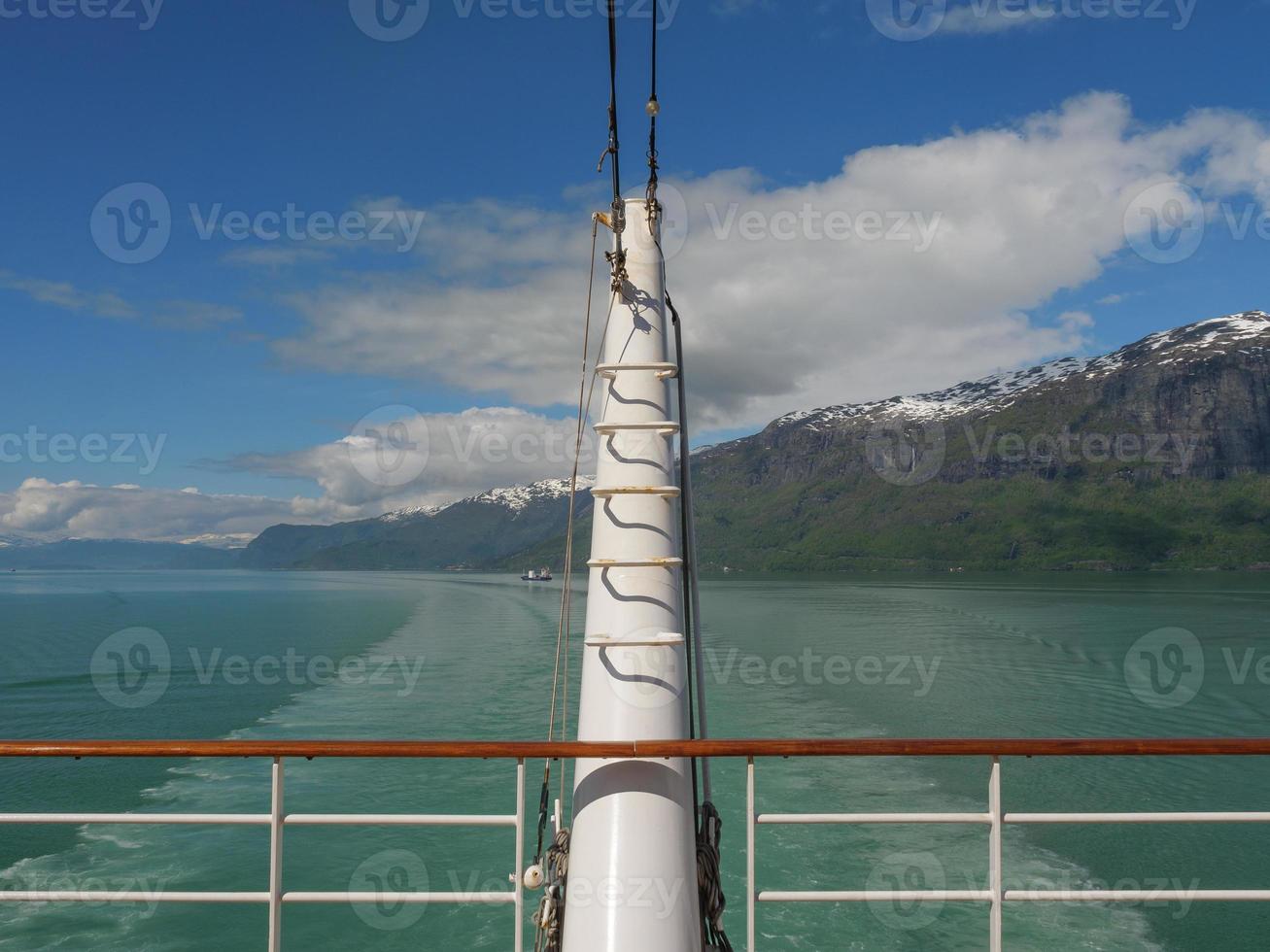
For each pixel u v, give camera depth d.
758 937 11.95
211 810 17.81
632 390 3.72
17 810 18.14
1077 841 15.73
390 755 3.06
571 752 3.00
